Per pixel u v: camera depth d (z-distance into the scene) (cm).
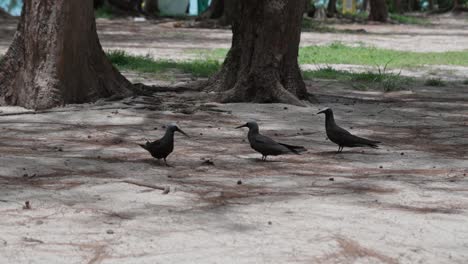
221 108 1866
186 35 5297
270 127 1619
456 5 11362
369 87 2550
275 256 736
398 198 992
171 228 826
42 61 1762
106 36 4872
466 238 817
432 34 6719
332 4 8556
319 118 1769
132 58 3056
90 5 1831
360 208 932
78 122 1593
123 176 1090
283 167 1202
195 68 2841
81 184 1027
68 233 802
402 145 1452
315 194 1008
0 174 1073
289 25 2002
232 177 1112
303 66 3331
